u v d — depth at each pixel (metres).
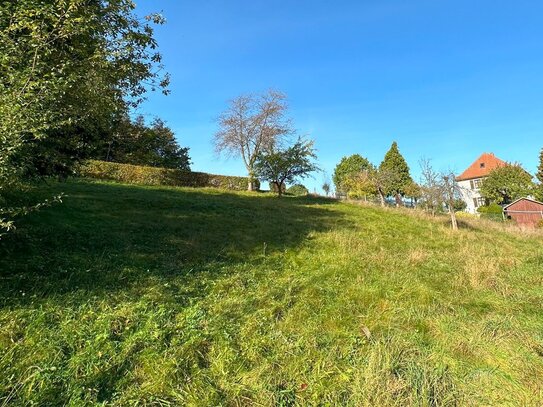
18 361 3.52
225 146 30.42
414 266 8.57
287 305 5.64
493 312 6.01
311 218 14.56
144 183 20.98
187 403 3.33
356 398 3.53
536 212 33.69
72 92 5.54
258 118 29.94
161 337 4.17
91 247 6.90
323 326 5.08
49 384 3.27
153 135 26.36
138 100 8.59
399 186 42.84
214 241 8.91
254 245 9.09
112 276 5.67
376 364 4.01
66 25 4.75
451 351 4.59
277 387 3.66
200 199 15.84
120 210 10.84
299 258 8.44
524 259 10.41
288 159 21.45
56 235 7.02
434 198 18.48
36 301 4.54
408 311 5.73
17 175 4.32
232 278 6.52
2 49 4.32
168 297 5.23
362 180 36.12
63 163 7.05
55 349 3.72
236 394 3.49
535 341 4.88
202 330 4.48
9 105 3.89
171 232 9.18
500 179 41.62
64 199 10.34
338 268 7.76
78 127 6.72
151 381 3.54
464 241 13.31
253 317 5.04
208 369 3.85
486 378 4.03
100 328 4.18
